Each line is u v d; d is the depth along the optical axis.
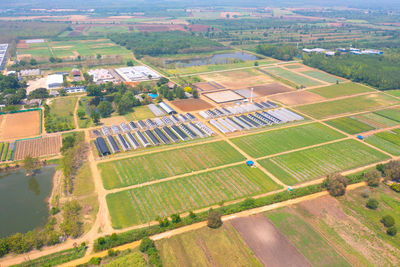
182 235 97.94
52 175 131.38
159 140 161.00
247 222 103.75
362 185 124.88
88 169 133.88
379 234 99.50
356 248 93.94
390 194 119.19
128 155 145.12
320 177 130.25
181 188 121.56
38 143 155.50
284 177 130.00
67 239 96.25
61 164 136.62
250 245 94.38
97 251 91.56
